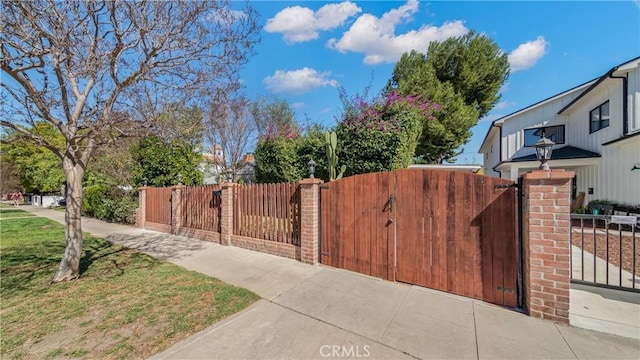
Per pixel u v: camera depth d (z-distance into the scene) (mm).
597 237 7180
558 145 12891
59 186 21953
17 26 3523
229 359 2422
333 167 8328
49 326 3008
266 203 6102
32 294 3891
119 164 12219
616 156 9414
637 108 8586
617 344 2559
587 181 10898
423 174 4043
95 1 4059
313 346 2619
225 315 3236
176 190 8570
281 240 5836
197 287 4098
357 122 8469
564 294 2918
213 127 15031
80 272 4883
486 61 16438
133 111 4926
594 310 3209
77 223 4641
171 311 3340
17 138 4238
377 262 4469
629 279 4117
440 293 3809
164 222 9133
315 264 5164
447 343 2639
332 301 3596
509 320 3043
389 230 4340
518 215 3357
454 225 3787
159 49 4629
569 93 12430
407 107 8523
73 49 4066
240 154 18469
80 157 4773
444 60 16688
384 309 3361
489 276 3531
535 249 3076
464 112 16344
